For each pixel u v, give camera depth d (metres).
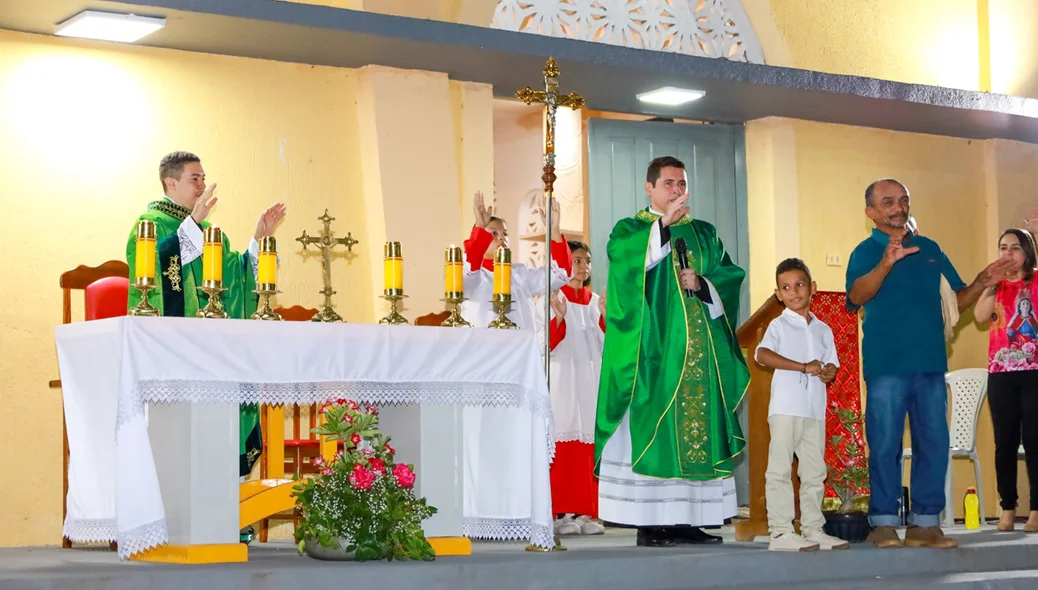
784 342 6.28
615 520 6.33
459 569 5.08
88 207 6.99
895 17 9.71
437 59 7.62
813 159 9.47
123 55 7.16
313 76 7.71
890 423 6.45
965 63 9.95
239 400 5.13
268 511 5.56
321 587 4.77
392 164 7.71
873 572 6.19
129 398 4.73
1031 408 7.60
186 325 4.93
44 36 6.93
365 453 5.40
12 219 6.78
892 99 8.81
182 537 5.08
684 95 8.62
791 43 9.27
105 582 4.45
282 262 7.52
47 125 6.91
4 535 6.66
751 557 5.86
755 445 6.88
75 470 5.31
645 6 8.75
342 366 5.19
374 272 7.70
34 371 6.77
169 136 7.25
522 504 5.70
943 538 6.46
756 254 9.39
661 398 6.32
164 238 5.67
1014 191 10.12
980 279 6.62
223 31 6.96
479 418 5.84
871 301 6.59
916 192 9.86
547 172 6.23
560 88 8.41
